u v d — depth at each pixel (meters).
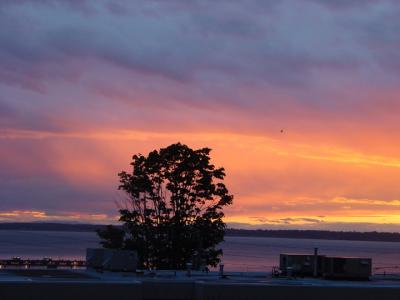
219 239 98.62
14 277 53.59
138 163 100.31
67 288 46.75
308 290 49.56
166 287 50.12
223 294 48.62
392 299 50.50
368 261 60.84
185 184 98.75
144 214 99.06
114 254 64.19
